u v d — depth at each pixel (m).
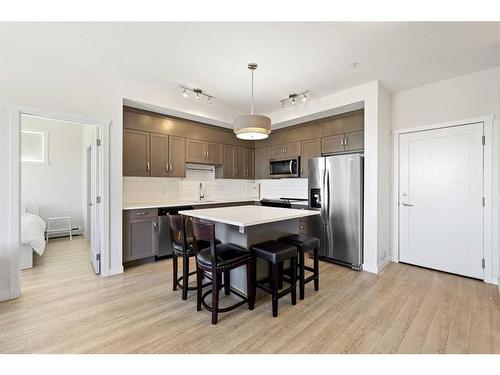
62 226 5.30
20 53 2.48
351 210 3.34
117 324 2.00
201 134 4.46
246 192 5.66
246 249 2.39
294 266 2.32
